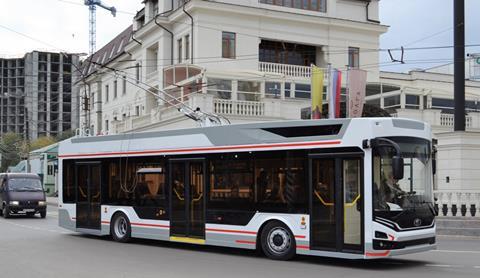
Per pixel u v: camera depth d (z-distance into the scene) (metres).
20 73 90.00
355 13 43.28
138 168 16.31
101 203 17.42
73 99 91.12
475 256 13.57
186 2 38.25
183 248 15.30
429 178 12.36
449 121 33.97
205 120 19.64
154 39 43.94
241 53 38.72
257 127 13.48
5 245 15.89
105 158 17.45
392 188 11.59
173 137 15.35
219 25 38.09
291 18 40.19
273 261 12.70
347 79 26.16
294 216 12.55
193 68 35.22
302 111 32.22
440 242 17.19
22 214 29.64
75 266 11.84
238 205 13.62
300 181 12.54
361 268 11.66
